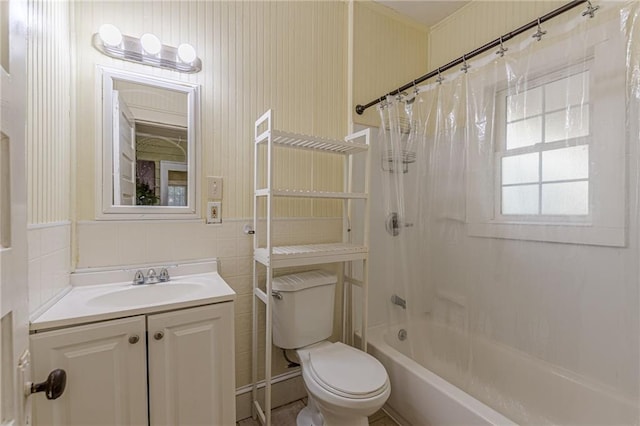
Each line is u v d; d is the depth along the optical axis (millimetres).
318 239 1953
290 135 1497
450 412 1318
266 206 1750
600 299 1355
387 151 1984
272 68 1789
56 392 633
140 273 1390
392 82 2209
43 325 918
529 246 1579
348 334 2012
